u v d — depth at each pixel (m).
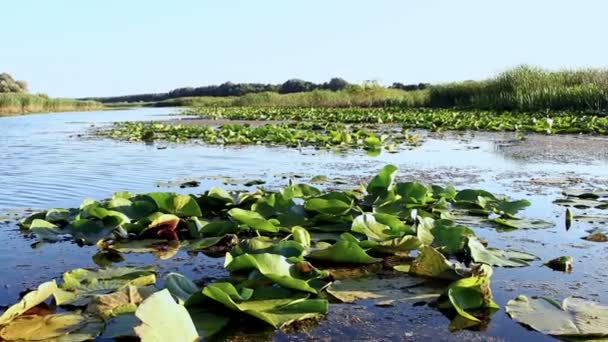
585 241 2.74
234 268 2.13
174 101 54.34
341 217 2.91
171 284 1.95
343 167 5.79
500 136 9.59
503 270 2.30
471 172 5.30
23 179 5.10
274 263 2.05
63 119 21.44
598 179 4.72
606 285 2.11
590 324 1.71
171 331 1.54
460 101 20.33
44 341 1.62
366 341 1.65
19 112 32.72
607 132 9.35
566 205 3.64
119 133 11.88
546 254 2.53
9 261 2.47
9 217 3.39
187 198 3.04
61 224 3.07
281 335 1.69
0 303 1.97
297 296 1.91
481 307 1.89
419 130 11.66
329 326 1.75
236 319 1.80
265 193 3.55
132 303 1.83
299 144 8.65
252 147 8.27
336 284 2.10
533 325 1.71
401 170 5.50
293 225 2.88
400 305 1.92
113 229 2.86
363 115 16.78
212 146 8.57
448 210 3.36
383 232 2.63
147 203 3.11
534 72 18.55
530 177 4.91
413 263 2.22
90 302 1.85
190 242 2.74
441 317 1.82
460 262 2.43
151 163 6.32
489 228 3.00
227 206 3.29
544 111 14.55
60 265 2.41
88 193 4.34
